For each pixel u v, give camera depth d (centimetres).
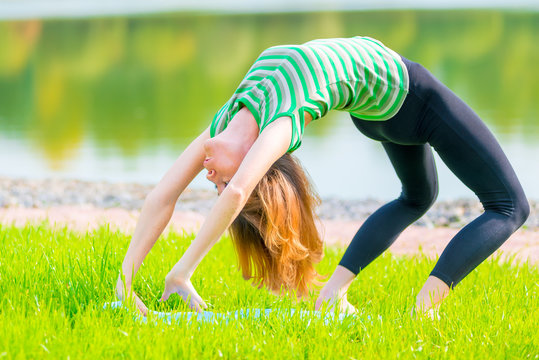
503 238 504
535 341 469
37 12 8269
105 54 4231
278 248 479
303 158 1612
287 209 463
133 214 1098
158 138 1877
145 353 425
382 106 493
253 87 473
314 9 7469
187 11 7700
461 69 3052
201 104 2450
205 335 450
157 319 469
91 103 2569
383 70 487
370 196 1296
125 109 2395
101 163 1602
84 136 1938
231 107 485
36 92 2908
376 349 451
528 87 2553
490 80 2731
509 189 504
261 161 443
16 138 1939
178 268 500
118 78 3266
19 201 1180
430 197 557
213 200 1231
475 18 5650
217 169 464
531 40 4128
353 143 1759
